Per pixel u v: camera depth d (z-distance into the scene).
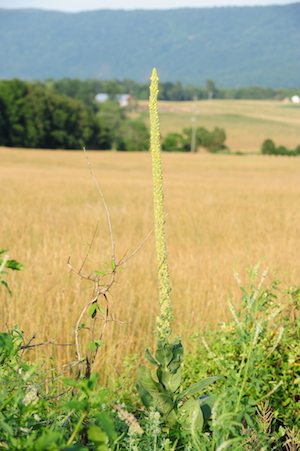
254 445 2.61
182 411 2.63
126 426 2.50
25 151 94.06
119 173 55.72
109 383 4.49
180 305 6.83
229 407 2.21
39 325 5.63
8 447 1.74
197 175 56.94
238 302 6.69
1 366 2.38
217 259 9.69
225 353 3.68
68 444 1.67
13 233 12.35
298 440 2.98
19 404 2.04
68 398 2.53
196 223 16.00
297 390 3.50
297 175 61.25
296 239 12.96
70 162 75.50
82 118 121.19
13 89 112.19
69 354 5.38
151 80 2.54
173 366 2.66
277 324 3.77
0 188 27.34
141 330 5.89
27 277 7.28
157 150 2.57
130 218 16.80
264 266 8.73
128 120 150.25
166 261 2.63
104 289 2.48
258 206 21.75
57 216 16.23
